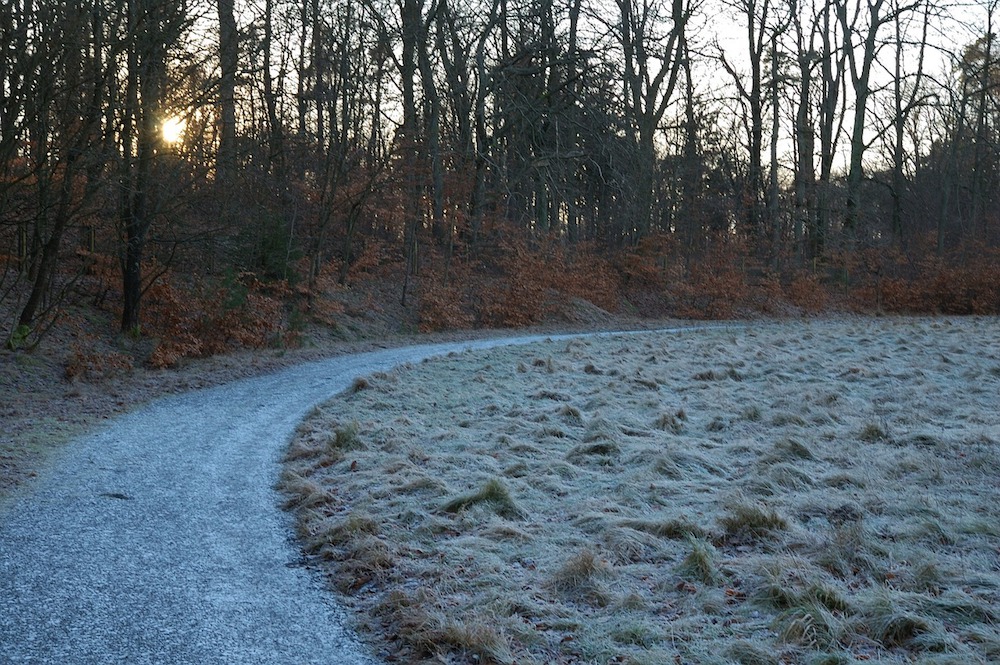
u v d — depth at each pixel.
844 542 5.44
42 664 4.11
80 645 4.34
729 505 6.40
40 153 13.80
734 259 37.69
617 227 41.09
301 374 15.69
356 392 13.15
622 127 35.88
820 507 6.39
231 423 10.80
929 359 16.52
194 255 20.98
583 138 36.41
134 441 9.52
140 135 15.93
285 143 27.16
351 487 7.59
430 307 27.73
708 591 4.91
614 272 37.16
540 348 21.09
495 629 4.52
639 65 37.06
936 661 3.92
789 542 5.65
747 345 21.48
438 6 30.72
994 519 5.96
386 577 5.46
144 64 14.98
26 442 9.07
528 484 7.53
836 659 4.01
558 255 33.81
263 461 8.81
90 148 14.34
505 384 13.91
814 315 37.44
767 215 44.41
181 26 15.50
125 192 16.34
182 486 7.69
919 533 5.69
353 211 27.55
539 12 31.70
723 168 47.72
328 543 6.11
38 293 14.57
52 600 4.93
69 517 6.58
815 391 12.36
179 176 18.59
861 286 41.28
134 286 17.59
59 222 14.55
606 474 7.89
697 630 4.45
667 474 7.73
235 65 17.64
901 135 47.00
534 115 33.34
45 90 12.95
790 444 8.34
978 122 46.00
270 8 21.88
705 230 41.28
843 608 4.55
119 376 14.25
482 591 5.11
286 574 5.57
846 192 41.53
